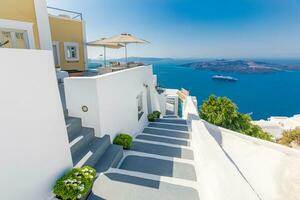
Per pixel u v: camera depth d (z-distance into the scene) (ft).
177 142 23.99
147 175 14.48
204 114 56.18
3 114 7.54
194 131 20.53
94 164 14.90
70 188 10.12
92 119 17.83
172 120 41.50
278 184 14.70
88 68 46.24
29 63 8.78
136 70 29.66
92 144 16.55
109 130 19.86
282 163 16.53
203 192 11.71
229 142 21.04
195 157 17.71
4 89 7.56
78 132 16.89
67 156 11.86
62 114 11.37
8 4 21.54
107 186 12.73
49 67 10.16
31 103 8.93
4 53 7.54
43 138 9.75
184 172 15.28
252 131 53.62
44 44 25.76
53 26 37.32
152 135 27.84
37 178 9.39
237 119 54.29
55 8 37.11
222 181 9.95
